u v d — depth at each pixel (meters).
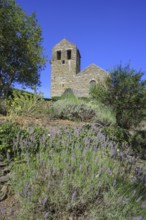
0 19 18.11
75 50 35.38
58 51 36.16
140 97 8.64
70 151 3.11
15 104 6.37
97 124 5.98
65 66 35.19
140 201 2.25
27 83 20.34
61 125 5.04
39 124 4.82
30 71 19.98
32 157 2.86
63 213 2.07
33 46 19.72
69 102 7.23
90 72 32.47
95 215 2.03
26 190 2.07
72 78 34.22
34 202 2.06
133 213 2.08
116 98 8.78
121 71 8.92
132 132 7.70
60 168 2.48
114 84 8.85
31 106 6.33
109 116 7.27
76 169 2.44
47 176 2.31
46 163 2.58
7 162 2.83
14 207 2.14
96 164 2.58
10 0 19.12
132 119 8.85
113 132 5.10
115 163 2.91
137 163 3.70
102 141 3.73
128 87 8.60
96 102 8.66
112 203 2.09
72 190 2.16
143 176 2.65
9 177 2.52
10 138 3.14
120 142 4.94
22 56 19.75
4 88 18.67
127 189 2.32
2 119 4.67
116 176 2.52
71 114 6.76
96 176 2.28
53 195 2.12
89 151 2.97
